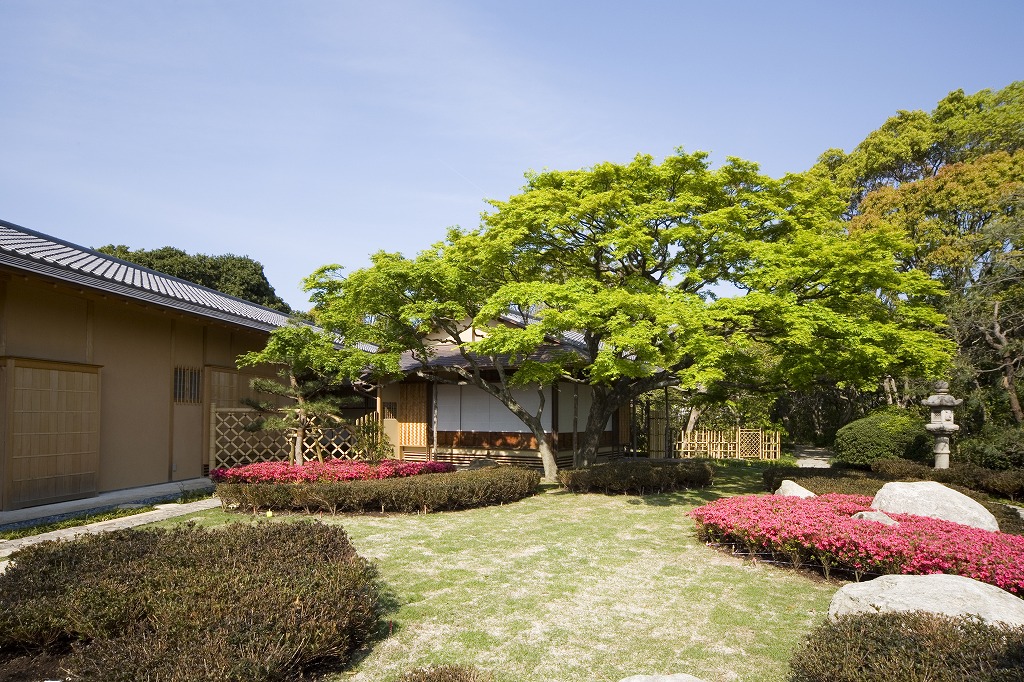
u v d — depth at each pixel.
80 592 4.16
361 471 10.75
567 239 11.59
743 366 10.47
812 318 8.80
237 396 14.21
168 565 4.69
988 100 22.02
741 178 10.84
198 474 13.00
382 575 6.01
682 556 6.77
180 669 3.15
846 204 11.72
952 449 15.25
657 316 8.74
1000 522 7.80
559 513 9.30
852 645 3.38
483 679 3.87
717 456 20.81
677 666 4.10
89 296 9.92
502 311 10.47
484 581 5.83
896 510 7.42
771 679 3.91
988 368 15.93
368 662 4.14
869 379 10.23
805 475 11.17
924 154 22.86
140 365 11.60
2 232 10.77
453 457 16.53
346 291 10.80
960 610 3.99
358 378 12.32
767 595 5.49
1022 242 15.13
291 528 5.86
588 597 5.40
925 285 9.61
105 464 10.78
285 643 3.58
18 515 8.62
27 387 9.26
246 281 33.31
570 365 12.66
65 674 3.71
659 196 10.60
